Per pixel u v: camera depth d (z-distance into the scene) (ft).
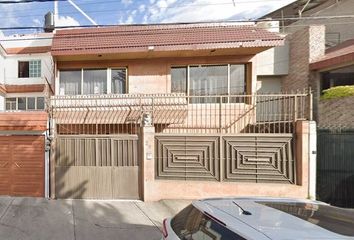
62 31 42.88
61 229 21.22
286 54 47.57
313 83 42.80
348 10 56.65
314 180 26.96
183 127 34.32
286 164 27.66
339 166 27.50
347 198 27.20
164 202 27.30
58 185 28.81
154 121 33.19
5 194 29.09
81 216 23.95
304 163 26.94
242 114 36.24
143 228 21.84
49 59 56.03
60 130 32.32
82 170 28.81
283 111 29.53
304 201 11.87
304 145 26.99
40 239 19.42
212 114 36.63
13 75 56.75
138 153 28.78
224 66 39.34
